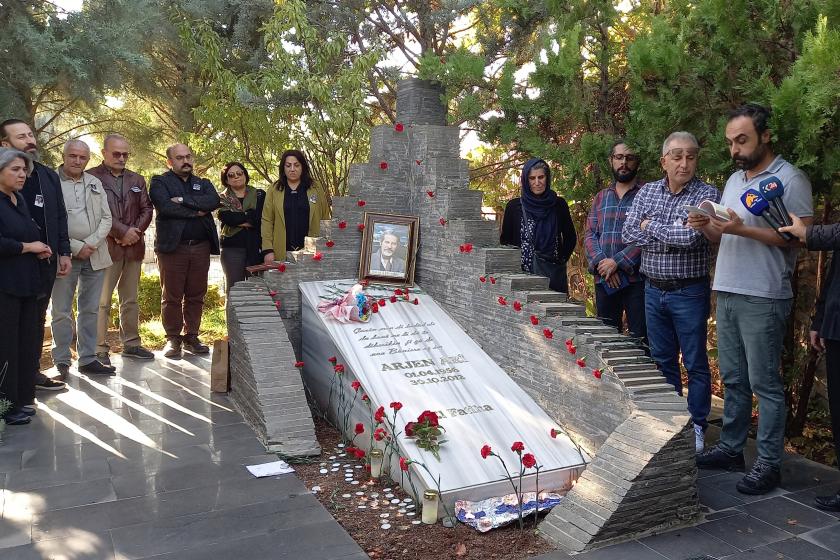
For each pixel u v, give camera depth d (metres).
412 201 5.98
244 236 7.06
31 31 7.33
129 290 7.04
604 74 5.80
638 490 3.37
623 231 4.64
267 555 3.18
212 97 8.32
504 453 3.98
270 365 4.90
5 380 5.05
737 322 4.05
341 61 8.84
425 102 6.02
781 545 3.37
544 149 5.70
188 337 7.35
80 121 10.36
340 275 5.85
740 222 3.70
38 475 4.11
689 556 3.24
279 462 4.33
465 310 5.27
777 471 4.02
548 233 5.46
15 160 4.95
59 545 3.25
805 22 4.16
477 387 4.58
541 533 3.46
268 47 7.69
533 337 4.52
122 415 5.29
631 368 3.94
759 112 3.81
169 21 8.87
